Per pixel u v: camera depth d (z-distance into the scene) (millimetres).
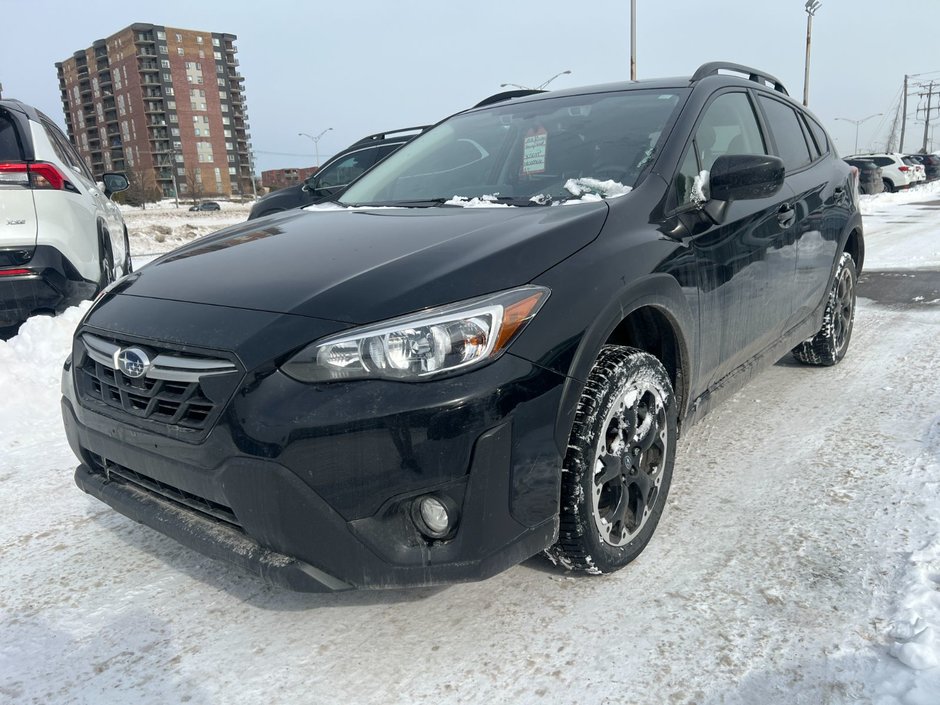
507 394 1815
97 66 129250
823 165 4102
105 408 2145
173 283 2256
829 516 2559
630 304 2166
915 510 2553
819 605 2053
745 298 2934
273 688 1842
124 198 85688
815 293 3838
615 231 2291
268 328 1863
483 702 1762
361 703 1777
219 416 1836
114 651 2010
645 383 2232
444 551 1824
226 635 2062
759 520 2562
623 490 2211
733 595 2127
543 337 1909
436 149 3426
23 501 2951
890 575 2176
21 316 4730
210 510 1961
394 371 1763
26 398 3982
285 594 2258
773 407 3727
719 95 3182
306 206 3318
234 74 133750
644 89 3197
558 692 1782
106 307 2297
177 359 1941
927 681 1694
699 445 3271
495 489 1823
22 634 2090
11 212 4477
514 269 1976
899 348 4738
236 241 2590
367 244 2260
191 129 126688
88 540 2633
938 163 32531
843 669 1786
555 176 2824
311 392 1770
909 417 3473
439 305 1841
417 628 2053
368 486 1757
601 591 2180
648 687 1779
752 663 1837
